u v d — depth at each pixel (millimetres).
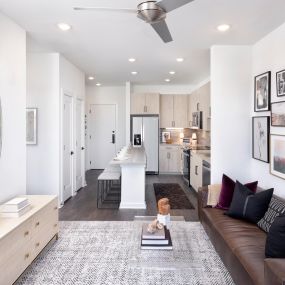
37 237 2705
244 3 2729
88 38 3828
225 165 4227
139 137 8125
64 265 2736
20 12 2949
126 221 4066
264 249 2244
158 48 4320
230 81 4195
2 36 2959
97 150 8781
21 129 3367
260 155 3832
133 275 2543
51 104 4680
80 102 6258
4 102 2986
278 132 3352
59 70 4672
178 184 6742
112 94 8641
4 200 3000
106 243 3258
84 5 2797
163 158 8219
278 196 3188
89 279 2486
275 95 3439
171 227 3770
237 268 2227
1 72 2928
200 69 5906
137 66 5645
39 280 2467
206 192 3688
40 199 3109
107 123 8711
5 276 2117
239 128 4215
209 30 3500
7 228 2223
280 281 1520
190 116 8047
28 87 4676
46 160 4703
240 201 3033
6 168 3037
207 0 2664
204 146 7098
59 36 3754
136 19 3143
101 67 5762
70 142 5488
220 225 2867
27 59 4668
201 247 3127
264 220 2721
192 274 2561
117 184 6594
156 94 8125
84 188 6293
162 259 2627
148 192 5910
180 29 3455
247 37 3766
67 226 3836
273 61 3504
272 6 2801
